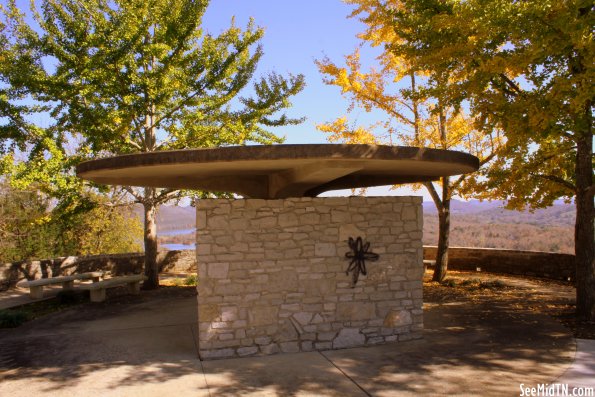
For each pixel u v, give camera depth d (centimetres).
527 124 786
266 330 704
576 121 755
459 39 827
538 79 848
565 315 914
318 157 586
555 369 609
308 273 722
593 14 708
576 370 604
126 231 2350
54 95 1121
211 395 548
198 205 683
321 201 731
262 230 705
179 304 1101
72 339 809
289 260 716
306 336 718
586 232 874
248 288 698
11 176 1062
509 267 1517
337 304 733
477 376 591
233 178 936
